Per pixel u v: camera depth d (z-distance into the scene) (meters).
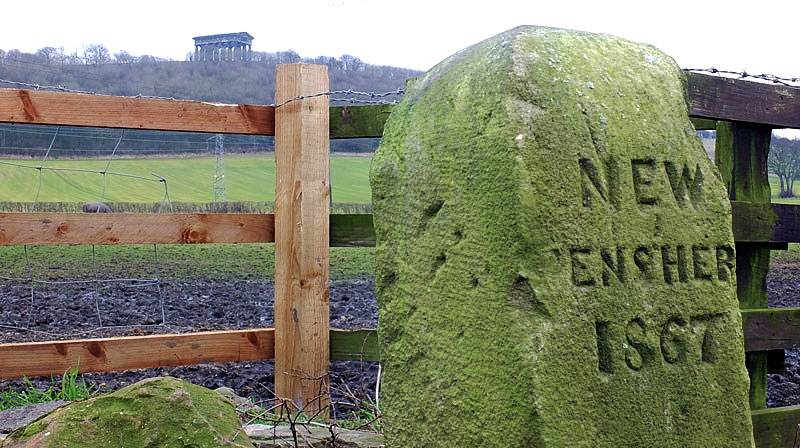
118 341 4.29
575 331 2.44
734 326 2.86
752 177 3.71
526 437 2.34
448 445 2.58
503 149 2.44
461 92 2.68
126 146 30.77
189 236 4.40
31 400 4.45
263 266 12.90
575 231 2.48
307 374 4.52
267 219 4.59
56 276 11.09
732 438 2.80
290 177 4.54
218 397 3.07
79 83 40.31
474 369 2.50
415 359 2.75
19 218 4.10
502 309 2.42
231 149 35.06
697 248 2.80
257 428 3.71
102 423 2.70
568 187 2.49
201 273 11.91
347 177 30.59
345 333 4.64
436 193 2.68
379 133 4.57
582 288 2.48
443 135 2.68
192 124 4.46
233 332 4.52
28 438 2.67
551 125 2.50
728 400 2.81
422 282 2.72
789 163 20.97
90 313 8.18
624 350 2.57
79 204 17.52
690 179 2.83
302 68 4.54
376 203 2.92
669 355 2.69
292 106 4.54
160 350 4.36
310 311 4.54
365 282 11.38
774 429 3.66
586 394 2.45
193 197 25.05
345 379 5.77
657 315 2.66
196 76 45.09
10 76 37.72
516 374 2.37
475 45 2.88
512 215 2.40
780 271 12.89
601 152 2.59
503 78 2.53
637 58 2.89
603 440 2.46
